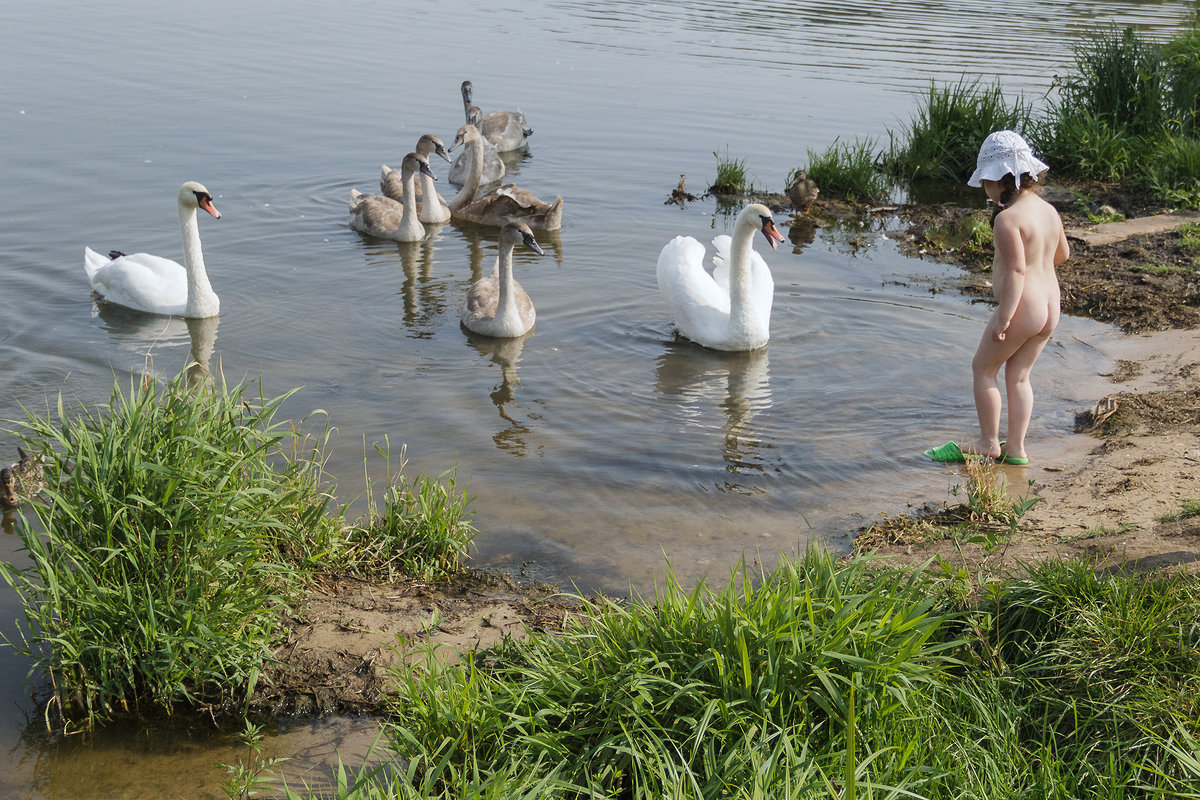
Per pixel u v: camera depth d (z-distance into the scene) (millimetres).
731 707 4574
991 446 7953
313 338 10648
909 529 6879
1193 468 7242
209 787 4863
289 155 16688
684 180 16188
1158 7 29547
